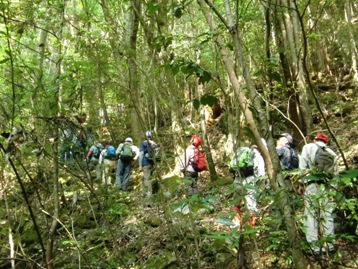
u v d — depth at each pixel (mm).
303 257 2186
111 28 4141
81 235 5152
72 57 3932
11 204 4449
